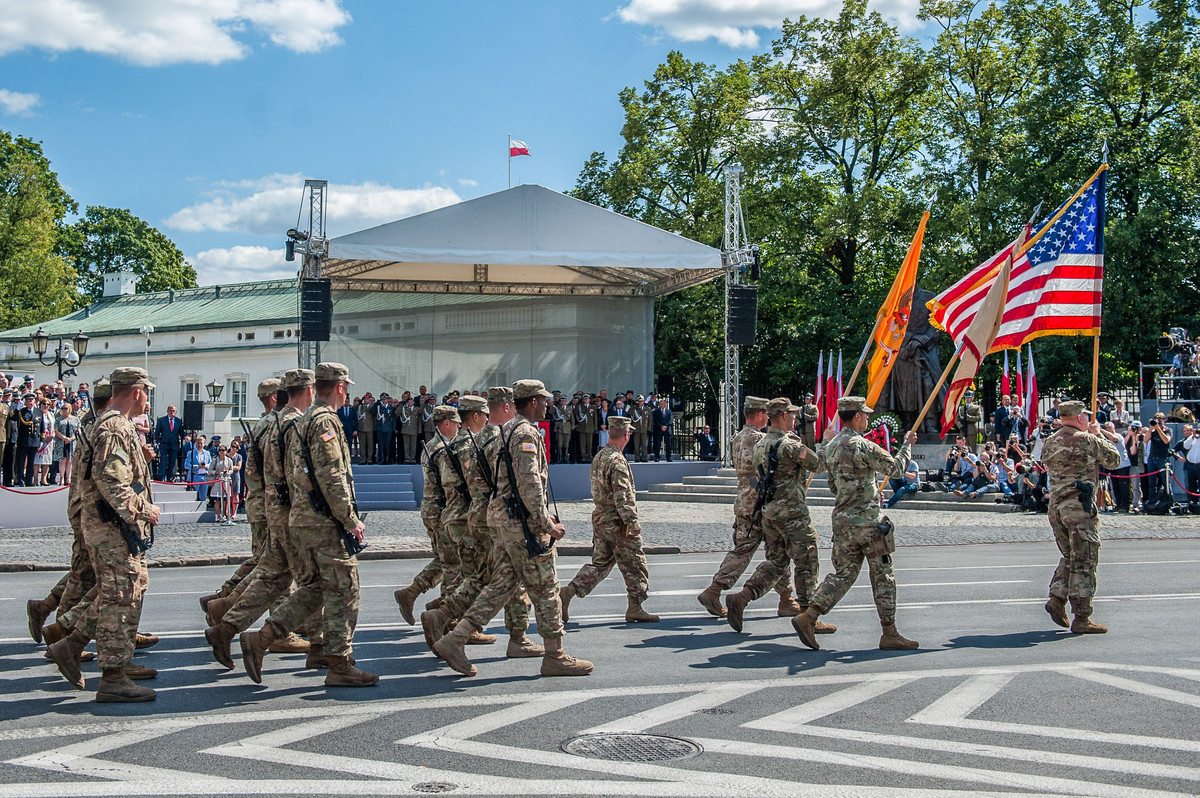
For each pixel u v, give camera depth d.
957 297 14.63
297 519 7.02
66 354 25.36
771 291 37.56
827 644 8.55
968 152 35.44
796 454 9.20
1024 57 36.62
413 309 31.44
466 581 8.31
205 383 44.47
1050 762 5.34
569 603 10.27
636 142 39.34
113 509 6.66
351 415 27.59
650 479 27.91
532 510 7.39
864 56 36.56
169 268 66.69
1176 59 32.72
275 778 5.08
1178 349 25.28
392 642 8.80
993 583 12.09
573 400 28.03
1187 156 31.91
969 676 7.32
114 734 5.89
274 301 46.81
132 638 6.74
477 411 8.23
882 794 4.85
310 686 7.12
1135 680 7.17
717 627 9.45
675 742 5.72
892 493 23.80
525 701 6.67
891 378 27.05
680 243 25.94
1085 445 8.92
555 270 30.25
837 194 39.53
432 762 5.35
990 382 37.03
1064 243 13.88
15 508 19.66
